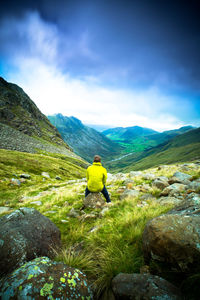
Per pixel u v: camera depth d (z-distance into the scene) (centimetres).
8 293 174
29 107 19762
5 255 260
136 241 318
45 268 209
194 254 204
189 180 1070
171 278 205
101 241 357
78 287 198
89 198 694
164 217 271
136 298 176
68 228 498
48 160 7606
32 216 379
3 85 18888
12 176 3459
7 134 11069
